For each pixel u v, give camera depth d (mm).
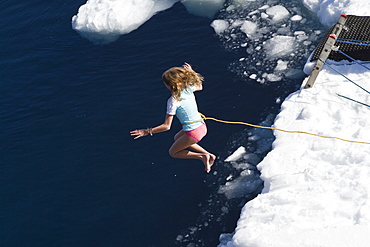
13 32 14758
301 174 8641
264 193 8656
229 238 8438
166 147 10453
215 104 11125
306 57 11867
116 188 9766
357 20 11781
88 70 12898
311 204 7949
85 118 11438
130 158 10328
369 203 7641
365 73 10508
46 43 14109
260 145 10008
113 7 14305
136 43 13516
